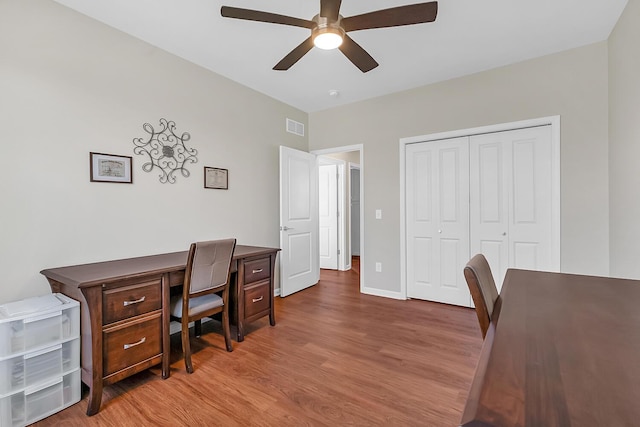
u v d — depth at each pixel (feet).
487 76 10.02
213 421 5.15
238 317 8.27
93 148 7.09
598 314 3.16
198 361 7.19
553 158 9.09
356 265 19.27
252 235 11.39
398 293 11.97
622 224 7.36
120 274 5.84
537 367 2.05
